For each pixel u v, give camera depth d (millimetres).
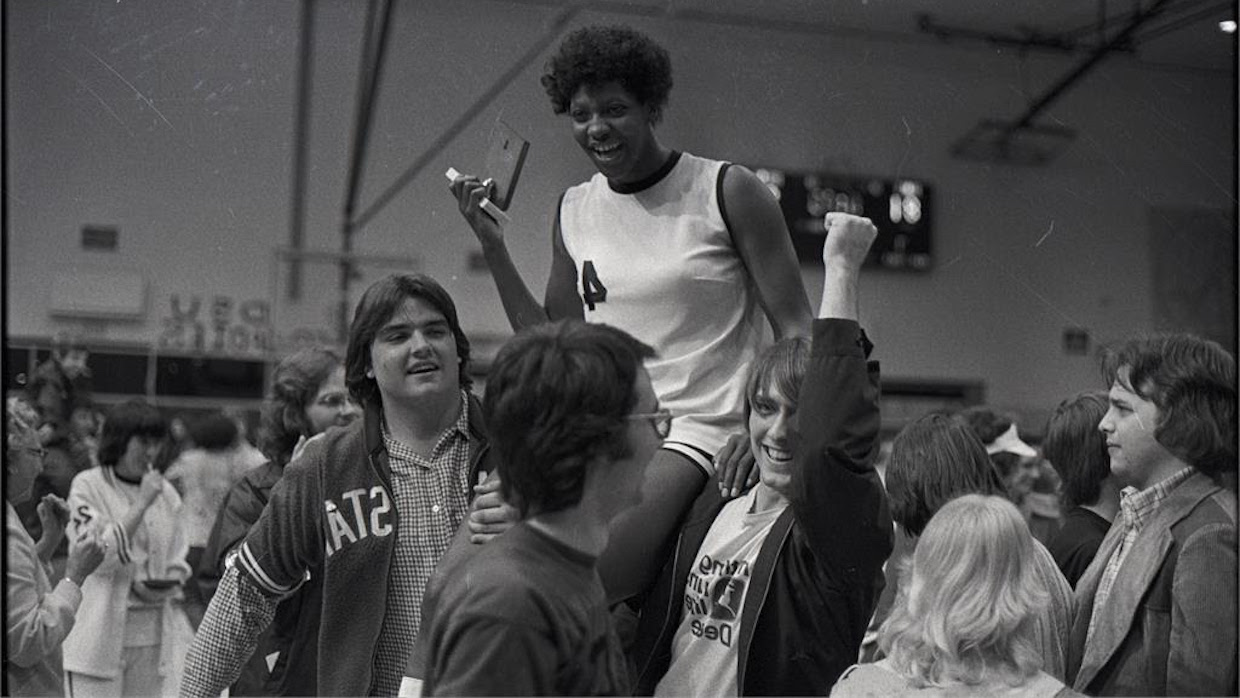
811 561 1798
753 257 2094
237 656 1996
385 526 1904
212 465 3105
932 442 2043
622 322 2090
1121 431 2107
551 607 1228
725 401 2039
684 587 1892
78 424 2529
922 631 1728
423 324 1945
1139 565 2041
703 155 2426
